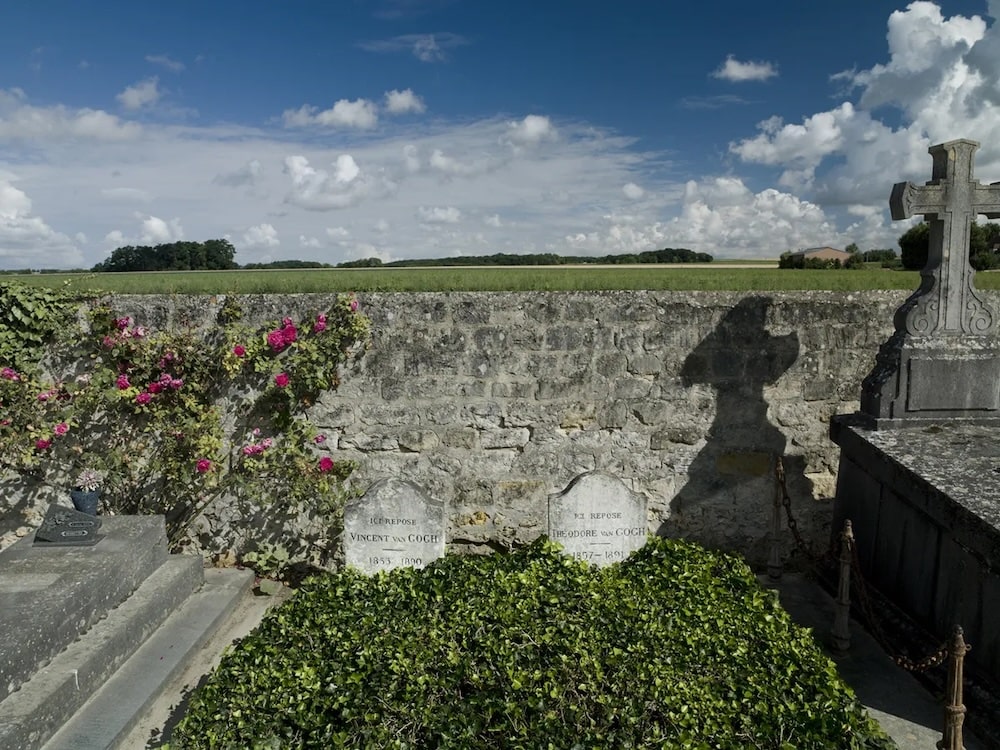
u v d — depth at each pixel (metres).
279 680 3.62
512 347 6.09
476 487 6.27
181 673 4.75
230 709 3.44
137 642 4.84
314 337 5.98
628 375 6.14
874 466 4.98
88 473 5.45
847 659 4.76
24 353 5.89
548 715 3.23
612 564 5.01
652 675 3.50
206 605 5.47
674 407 6.19
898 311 5.33
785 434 6.25
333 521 6.20
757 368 6.15
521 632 3.87
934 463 4.57
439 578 4.61
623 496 5.19
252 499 6.19
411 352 6.07
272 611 4.44
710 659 3.67
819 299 6.09
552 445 6.23
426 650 3.76
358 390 6.12
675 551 5.09
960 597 4.23
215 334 6.01
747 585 4.63
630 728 3.17
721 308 6.07
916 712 4.20
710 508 6.34
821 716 3.26
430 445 6.20
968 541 3.98
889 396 5.20
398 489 5.11
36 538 5.17
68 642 4.42
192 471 6.03
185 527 6.23
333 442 6.20
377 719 3.31
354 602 4.36
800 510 6.36
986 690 3.99
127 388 5.91
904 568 4.83
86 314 5.95
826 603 5.55
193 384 6.00
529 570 4.64
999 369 5.20
